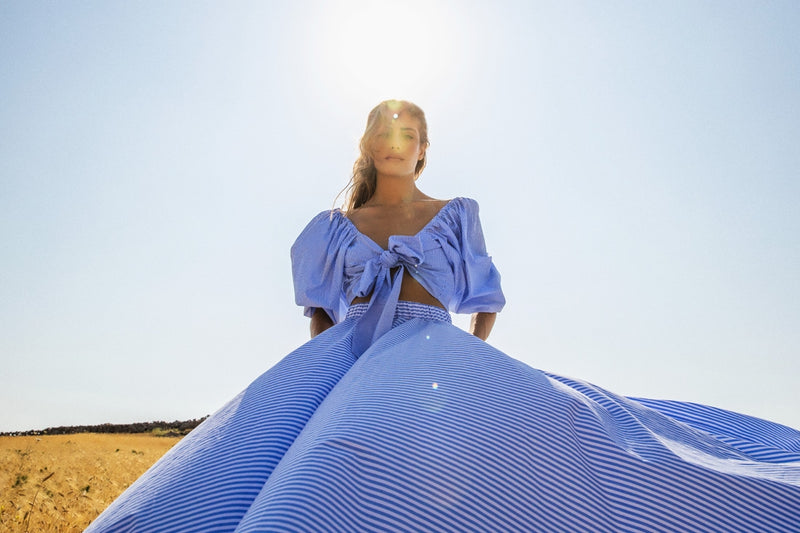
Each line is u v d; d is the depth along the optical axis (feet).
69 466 49.49
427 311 10.53
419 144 11.95
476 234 12.03
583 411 7.52
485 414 7.00
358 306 10.84
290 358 9.12
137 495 7.08
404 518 5.92
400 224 11.66
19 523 26.84
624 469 7.02
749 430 9.26
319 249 11.80
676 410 9.61
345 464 5.97
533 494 6.54
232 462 7.18
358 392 7.29
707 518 6.77
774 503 6.91
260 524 5.28
